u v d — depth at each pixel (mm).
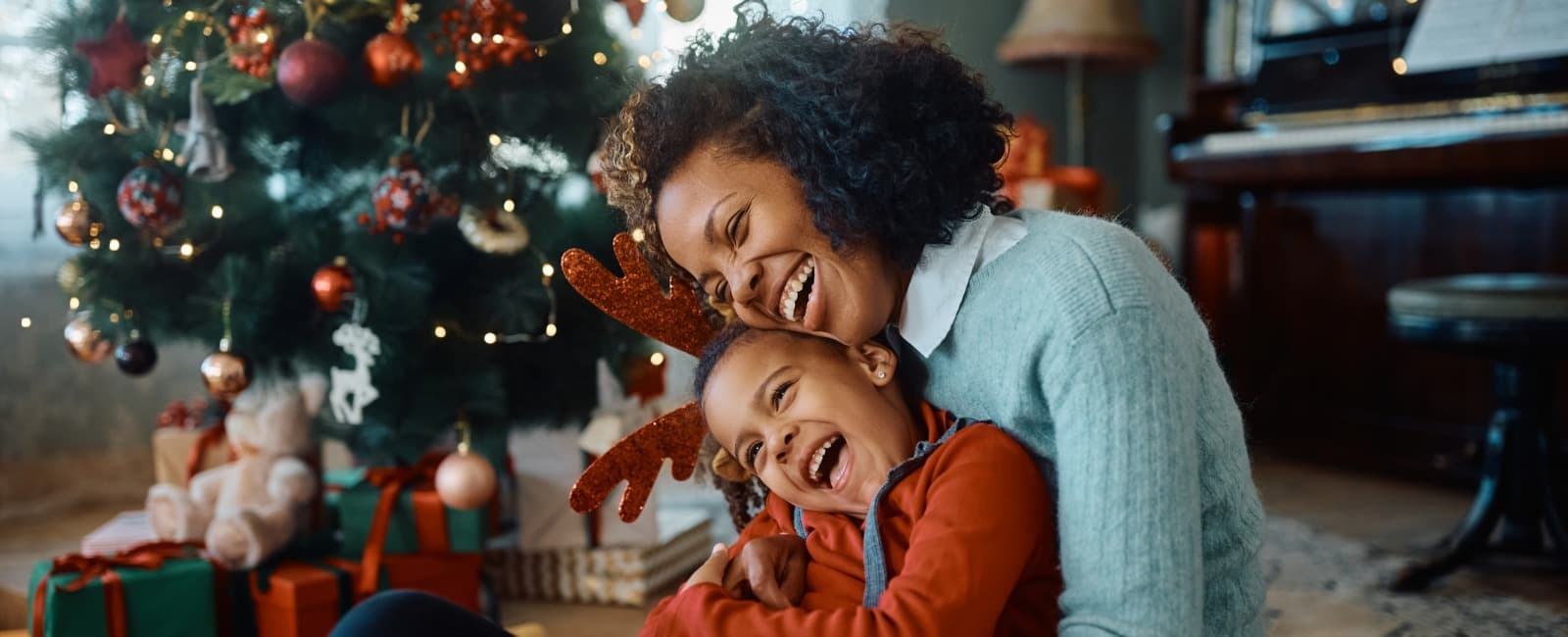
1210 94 3678
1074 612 723
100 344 2035
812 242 751
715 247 766
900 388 863
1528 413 2369
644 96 817
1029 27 4176
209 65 1861
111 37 1876
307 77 1775
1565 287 2199
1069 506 725
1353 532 2717
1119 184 4816
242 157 2018
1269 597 2256
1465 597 2250
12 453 3119
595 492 935
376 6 1886
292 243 2070
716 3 2045
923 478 777
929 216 753
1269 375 3605
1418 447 3252
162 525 1991
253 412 2072
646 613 2186
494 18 1821
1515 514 2404
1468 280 2441
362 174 2098
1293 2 3465
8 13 2947
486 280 2055
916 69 767
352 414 1896
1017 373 760
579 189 2295
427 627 939
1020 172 3723
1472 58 3000
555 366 2104
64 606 1723
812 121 729
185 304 2043
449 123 1936
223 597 1888
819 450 814
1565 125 2662
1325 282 3451
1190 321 763
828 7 2811
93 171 1978
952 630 704
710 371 857
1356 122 3137
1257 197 3574
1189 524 707
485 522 2037
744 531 958
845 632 716
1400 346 3289
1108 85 4758
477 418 2035
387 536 2012
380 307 1902
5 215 3104
